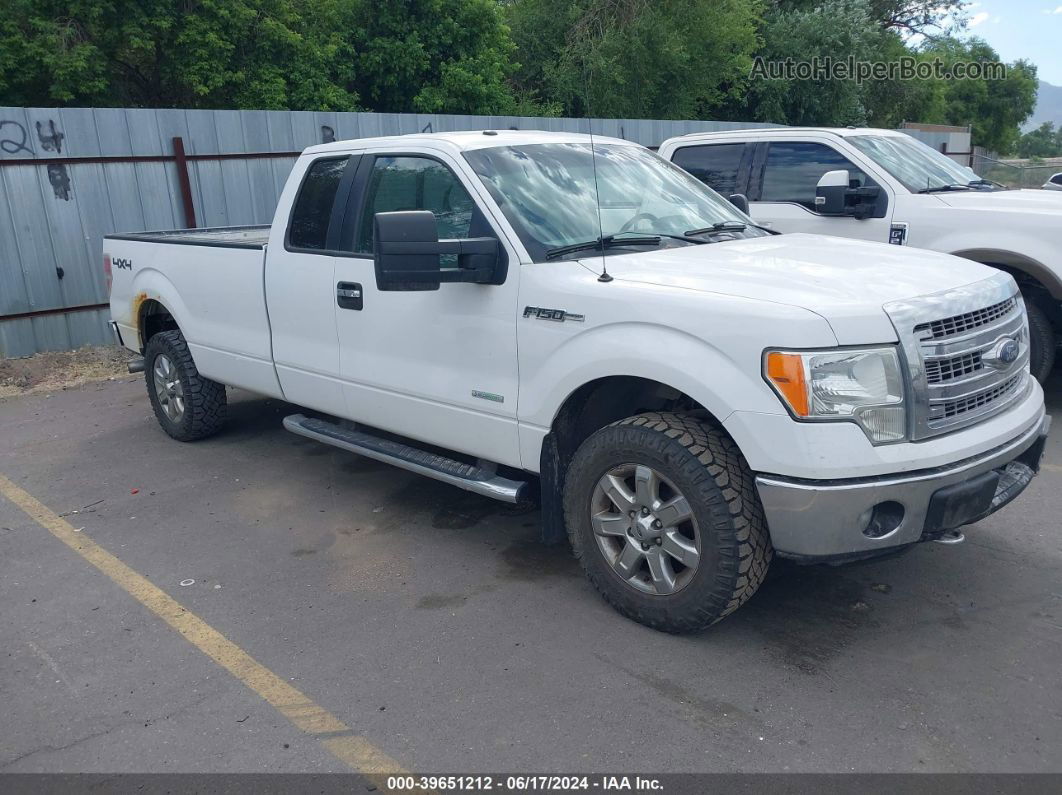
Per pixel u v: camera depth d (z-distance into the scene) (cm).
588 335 366
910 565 427
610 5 1567
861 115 2866
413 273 372
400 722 317
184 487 563
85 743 311
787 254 403
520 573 433
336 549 466
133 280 657
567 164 458
